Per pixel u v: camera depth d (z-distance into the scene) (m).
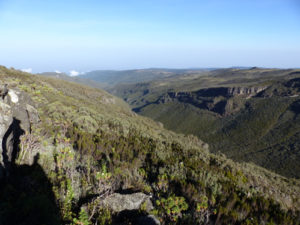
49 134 21.61
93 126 36.97
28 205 8.88
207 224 15.12
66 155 18.27
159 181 19.86
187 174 26.75
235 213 17.77
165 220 13.96
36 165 14.66
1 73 51.69
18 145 14.99
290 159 121.75
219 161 45.09
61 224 9.82
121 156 27.45
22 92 26.17
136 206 14.19
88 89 156.88
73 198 12.93
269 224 18.36
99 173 15.66
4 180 11.01
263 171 67.19
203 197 18.25
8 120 12.17
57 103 39.75
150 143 41.97
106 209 12.61
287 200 36.31
